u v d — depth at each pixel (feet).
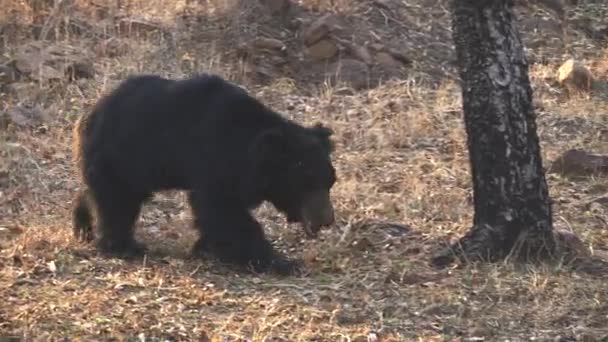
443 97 60.08
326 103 59.11
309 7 69.51
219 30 66.80
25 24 64.28
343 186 46.96
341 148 53.31
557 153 52.80
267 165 35.37
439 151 53.21
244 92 37.24
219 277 35.83
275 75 63.46
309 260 38.32
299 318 32.19
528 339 31.65
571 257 37.88
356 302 33.96
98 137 38.45
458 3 37.11
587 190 47.96
